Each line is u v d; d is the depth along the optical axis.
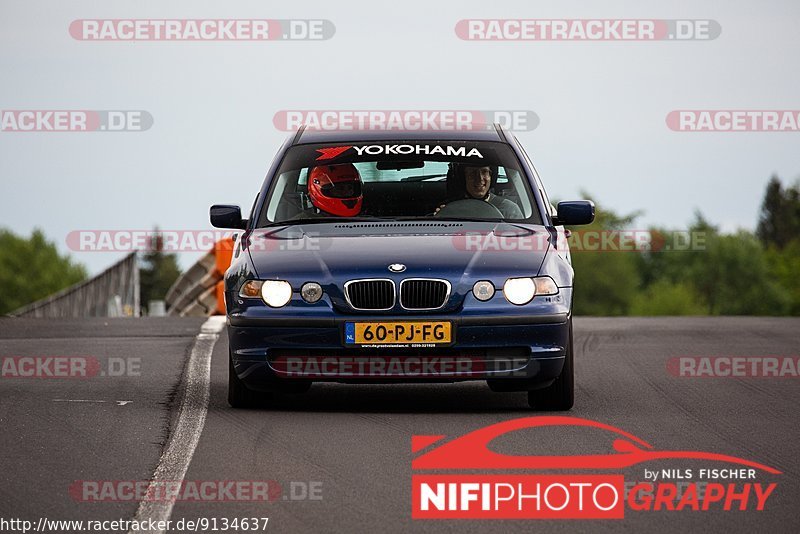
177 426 22.25
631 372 30.28
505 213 26.58
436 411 24.14
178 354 33.72
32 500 16.73
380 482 17.81
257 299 24.22
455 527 15.48
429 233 25.39
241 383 24.50
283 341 24.03
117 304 62.06
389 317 23.83
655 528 15.48
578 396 26.25
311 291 24.05
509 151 28.17
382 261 24.19
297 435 21.38
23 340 37.94
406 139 28.33
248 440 20.92
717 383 28.30
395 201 26.73
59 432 21.59
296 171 27.53
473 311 23.91
